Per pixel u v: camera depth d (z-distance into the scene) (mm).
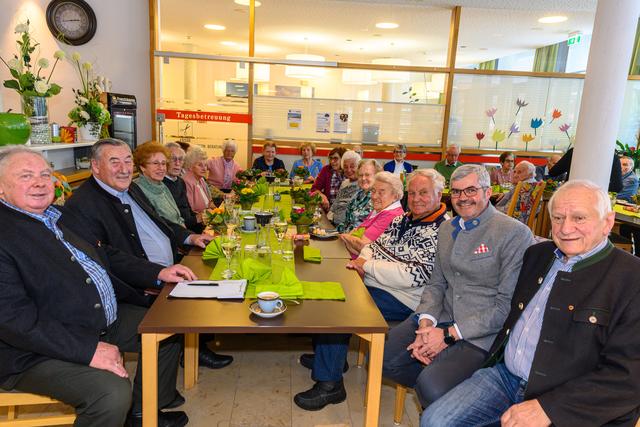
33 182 1465
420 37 7082
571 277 1326
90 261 1701
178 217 2920
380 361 1499
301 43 7941
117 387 1413
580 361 1264
